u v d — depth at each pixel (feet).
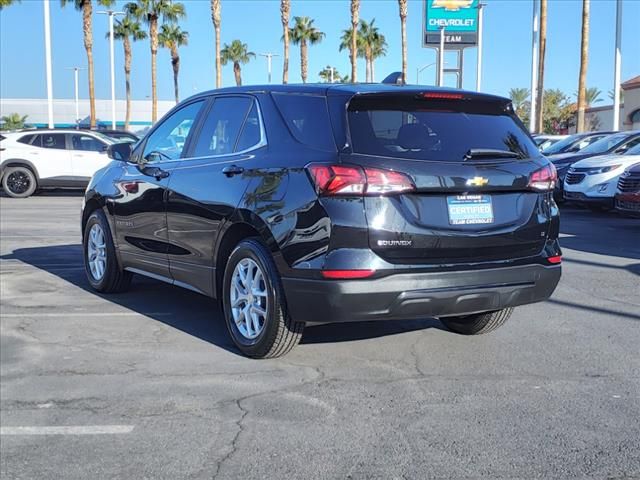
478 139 15.94
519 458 11.87
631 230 41.81
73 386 15.20
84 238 24.49
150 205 20.15
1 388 15.07
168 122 21.21
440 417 13.56
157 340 18.52
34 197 62.64
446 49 134.31
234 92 18.65
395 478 11.21
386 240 14.37
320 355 17.30
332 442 12.49
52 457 12.01
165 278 20.39
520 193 16.06
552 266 16.47
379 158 14.57
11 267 28.45
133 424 13.29
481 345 18.31
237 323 17.13
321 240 14.44
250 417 13.57
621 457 11.90
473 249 15.25
